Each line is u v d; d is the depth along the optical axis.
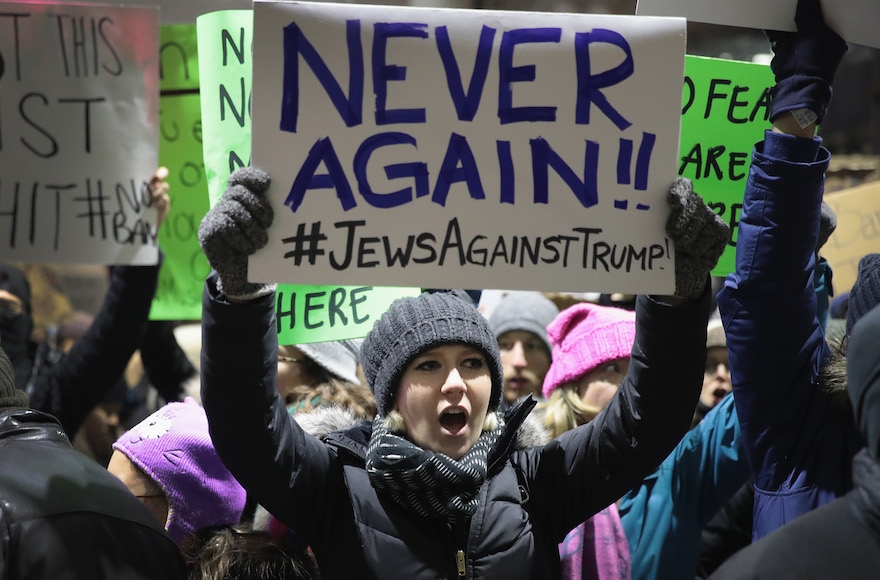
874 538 1.52
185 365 3.87
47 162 2.76
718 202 2.73
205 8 3.05
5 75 2.76
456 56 1.97
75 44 2.77
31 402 3.08
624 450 2.04
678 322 1.96
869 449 1.57
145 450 2.38
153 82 2.77
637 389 2.01
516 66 1.98
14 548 1.71
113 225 2.77
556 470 2.14
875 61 8.03
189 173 3.26
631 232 1.97
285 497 2.00
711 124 2.71
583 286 1.96
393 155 1.96
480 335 2.07
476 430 2.07
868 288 2.23
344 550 2.03
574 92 1.98
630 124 1.99
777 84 2.24
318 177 1.92
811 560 1.52
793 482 2.25
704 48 8.06
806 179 2.15
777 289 2.20
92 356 3.09
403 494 2.02
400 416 2.08
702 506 2.73
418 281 1.94
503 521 2.03
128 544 1.82
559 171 1.98
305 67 1.93
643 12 2.30
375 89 1.95
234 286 1.84
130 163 2.77
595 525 2.58
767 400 2.27
